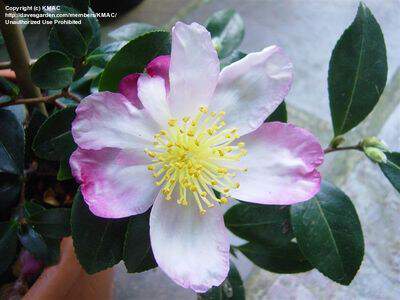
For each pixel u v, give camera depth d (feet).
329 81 0.46
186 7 1.06
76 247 0.43
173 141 0.40
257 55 0.38
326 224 0.45
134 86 0.38
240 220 0.50
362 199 0.90
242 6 1.07
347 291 0.82
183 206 0.40
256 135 0.40
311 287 0.82
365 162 0.92
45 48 0.95
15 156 0.51
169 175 0.40
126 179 0.39
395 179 0.45
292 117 0.96
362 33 0.44
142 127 0.38
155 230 0.39
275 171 0.40
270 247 0.52
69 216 0.49
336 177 0.91
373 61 0.45
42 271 0.53
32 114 0.54
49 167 0.58
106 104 0.37
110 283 0.67
